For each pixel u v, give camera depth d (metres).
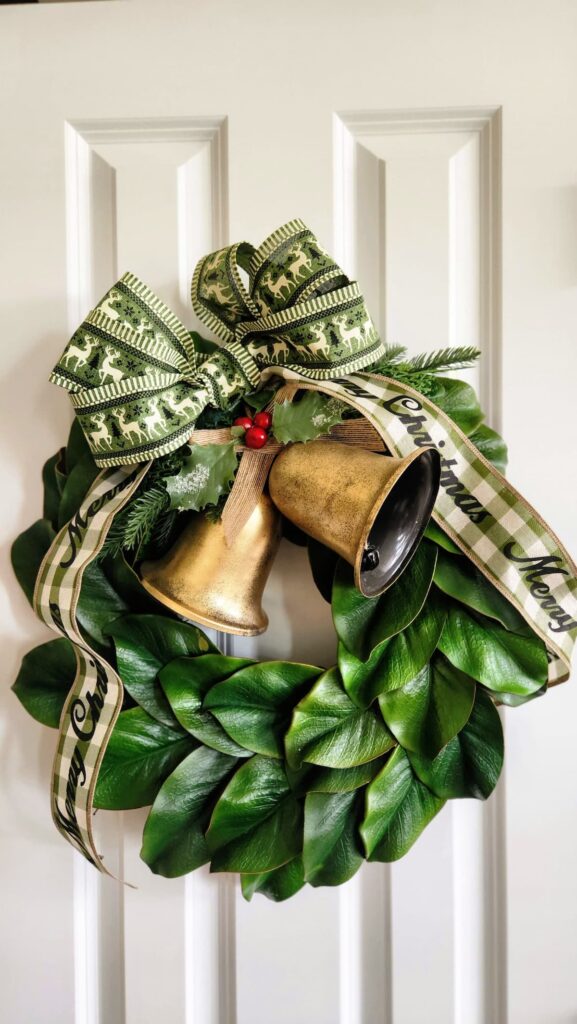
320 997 0.70
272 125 0.70
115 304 0.57
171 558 0.62
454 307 0.70
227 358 0.60
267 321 0.59
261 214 0.70
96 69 0.71
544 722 0.70
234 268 0.60
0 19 0.71
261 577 0.62
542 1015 0.70
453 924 0.71
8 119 0.71
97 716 0.60
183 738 0.67
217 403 0.59
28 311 0.71
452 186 0.70
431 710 0.65
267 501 0.61
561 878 0.70
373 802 0.64
